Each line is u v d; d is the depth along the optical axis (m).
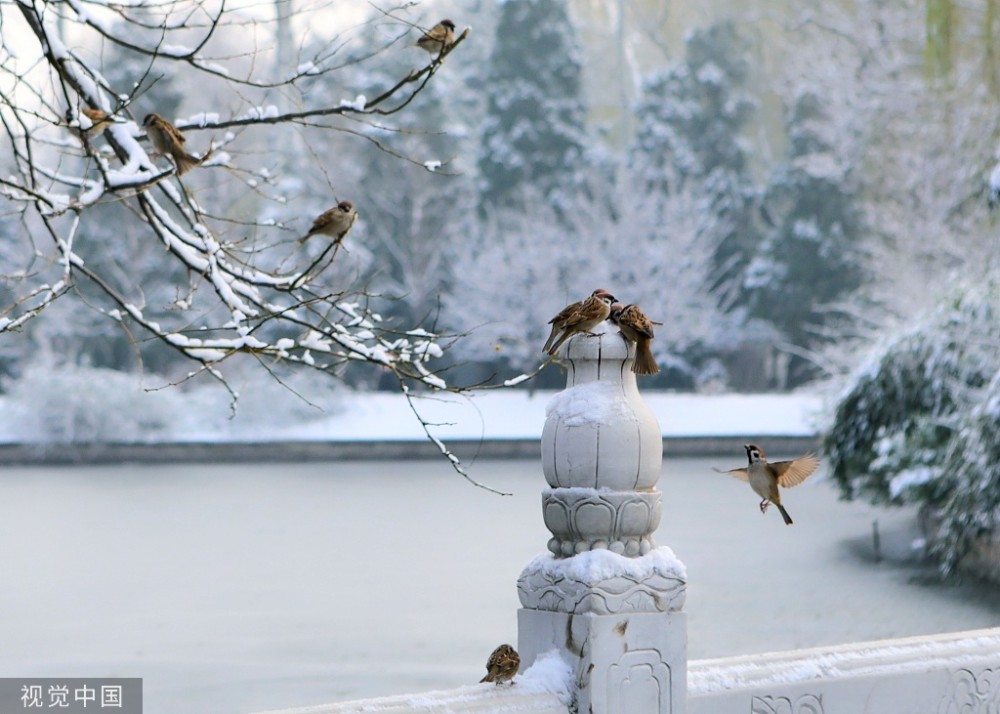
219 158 8.29
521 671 4.86
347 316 7.98
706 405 60.28
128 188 6.99
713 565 24.61
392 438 52.22
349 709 4.28
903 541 27.52
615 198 67.25
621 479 4.75
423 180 65.88
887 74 57.94
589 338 4.84
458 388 7.41
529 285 63.66
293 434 53.44
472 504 35.88
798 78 66.81
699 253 65.69
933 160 42.62
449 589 21.67
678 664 4.79
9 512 33.62
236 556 25.72
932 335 24.34
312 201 60.06
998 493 20.17
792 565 24.50
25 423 50.19
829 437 25.70
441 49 7.35
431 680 15.07
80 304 59.19
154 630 18.09
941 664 5.57
